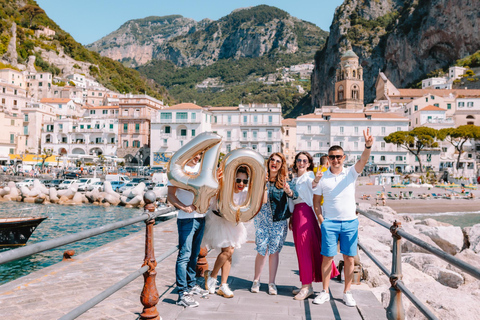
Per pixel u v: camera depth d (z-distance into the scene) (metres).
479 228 13.70
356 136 79.19
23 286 6.30
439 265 9.42
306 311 5.01
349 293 5.35
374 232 13.74
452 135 67.44
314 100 190.38
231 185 5.16
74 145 87.50
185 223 5.15
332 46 174.12
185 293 5.11
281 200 5.66
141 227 25.73
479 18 122.12
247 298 5.54
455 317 5.09
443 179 65.56
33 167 68.62
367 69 161.00
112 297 5.73
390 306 4.41
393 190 49.59
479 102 84.69
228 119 82.75
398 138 68.62
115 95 130.62
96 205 38.97
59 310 5.19
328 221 5.29
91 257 8.55
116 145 85.94
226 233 5.44
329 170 5.49
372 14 174.88
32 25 163.25
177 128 79.88
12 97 92.31
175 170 4.96
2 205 37.19
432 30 133.62
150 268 4.25
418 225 15.35
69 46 166.00
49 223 27.27
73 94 120.88
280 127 81.56
